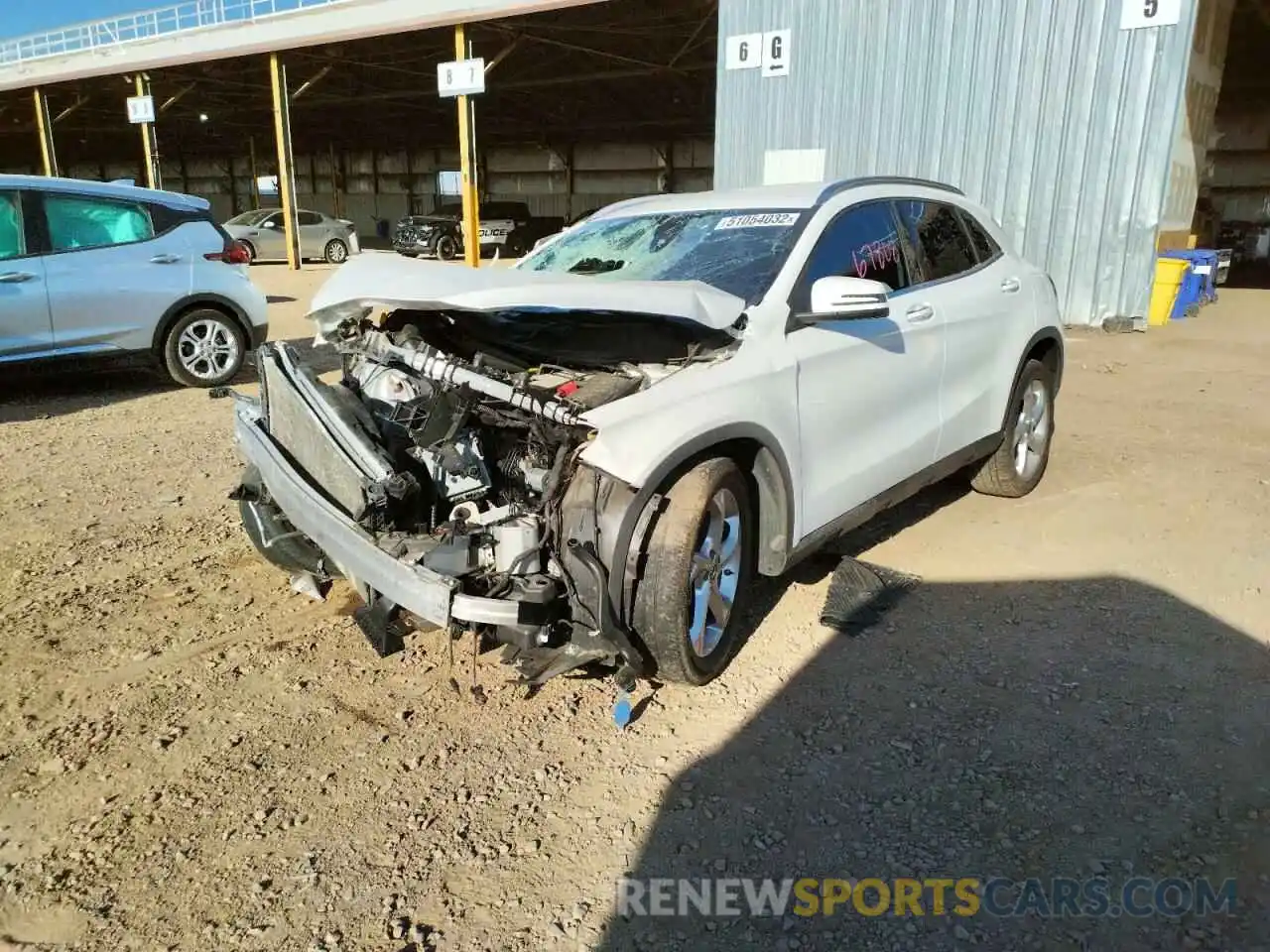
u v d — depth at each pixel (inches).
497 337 141.7
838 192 162.2
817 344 142.4
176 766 114.3
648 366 131.1
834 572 166.7
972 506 207.3
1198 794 108.4
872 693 130.3
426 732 121.7
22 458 241.0
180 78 1051.3
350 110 1315.2
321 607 157.2
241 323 335.6
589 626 114.2
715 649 128.7
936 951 87.0
